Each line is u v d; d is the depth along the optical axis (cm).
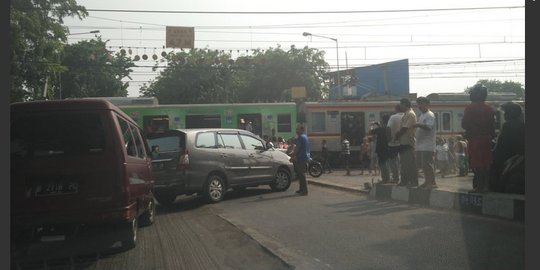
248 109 2375
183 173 1141
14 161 628
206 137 1212
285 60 4541
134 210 713
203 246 734
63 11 2142
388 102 2519
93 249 724
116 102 2278
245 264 623
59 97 3144
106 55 3353
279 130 2398
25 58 2109
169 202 1236
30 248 724
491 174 890
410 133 1049
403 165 1062
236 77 4775
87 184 643
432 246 643
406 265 569
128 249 728
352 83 4122
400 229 753
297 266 590
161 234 842
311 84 4562
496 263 560
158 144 1187
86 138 655
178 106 2303
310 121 2452
